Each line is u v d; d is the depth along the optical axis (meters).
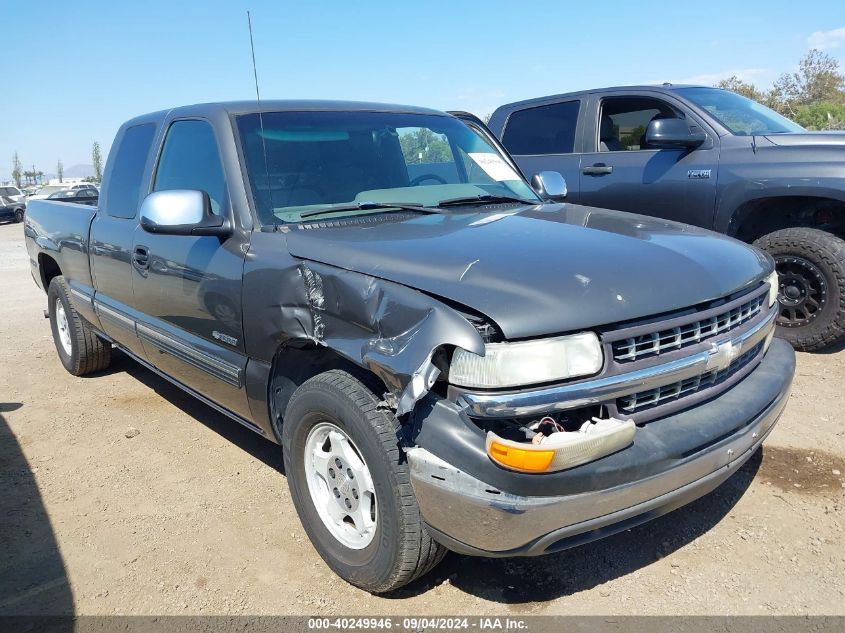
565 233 2.81
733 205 5.41
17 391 5.40
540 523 2.11
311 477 2.89
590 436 2.12
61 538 3.26
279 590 2.81
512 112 7.19
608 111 6.43
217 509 3.47
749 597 2.63
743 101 6.18
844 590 2.63
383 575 2.56
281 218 3.13
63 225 5.18
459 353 2.18
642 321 2.30
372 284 2.46
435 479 2.22
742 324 2.70
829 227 5.42
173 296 3.61
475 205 3.58
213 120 3.50
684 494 2.36
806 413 4.17
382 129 3.77
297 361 3.02
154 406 4.95
